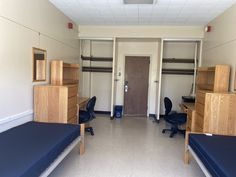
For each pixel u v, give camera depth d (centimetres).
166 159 339
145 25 595
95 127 533
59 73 414
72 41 570
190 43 662
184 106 494
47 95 361
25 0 321
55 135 265
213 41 495
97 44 697
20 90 316
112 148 382
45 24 395
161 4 414
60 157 241
